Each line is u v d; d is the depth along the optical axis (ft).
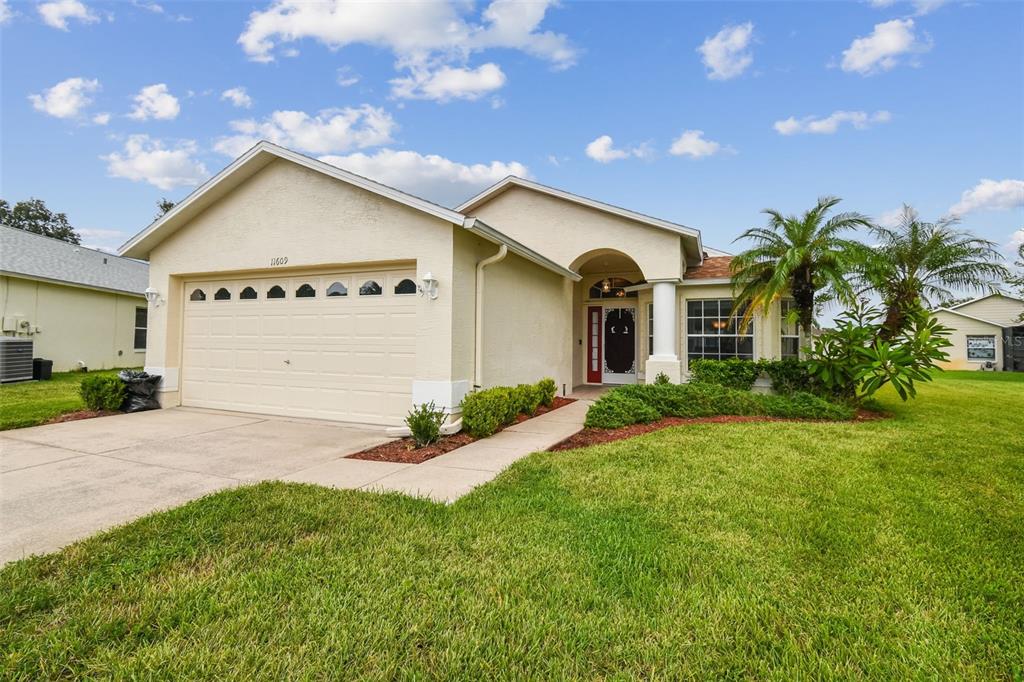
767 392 34.60
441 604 8.61
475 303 26.81
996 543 11.46
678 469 17.31
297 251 27.81
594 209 40.27
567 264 41.24
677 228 37.70
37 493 14.96
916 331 31.96
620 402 27.04
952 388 45.34
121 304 59.16
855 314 33.12
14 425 25.61
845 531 12.01
